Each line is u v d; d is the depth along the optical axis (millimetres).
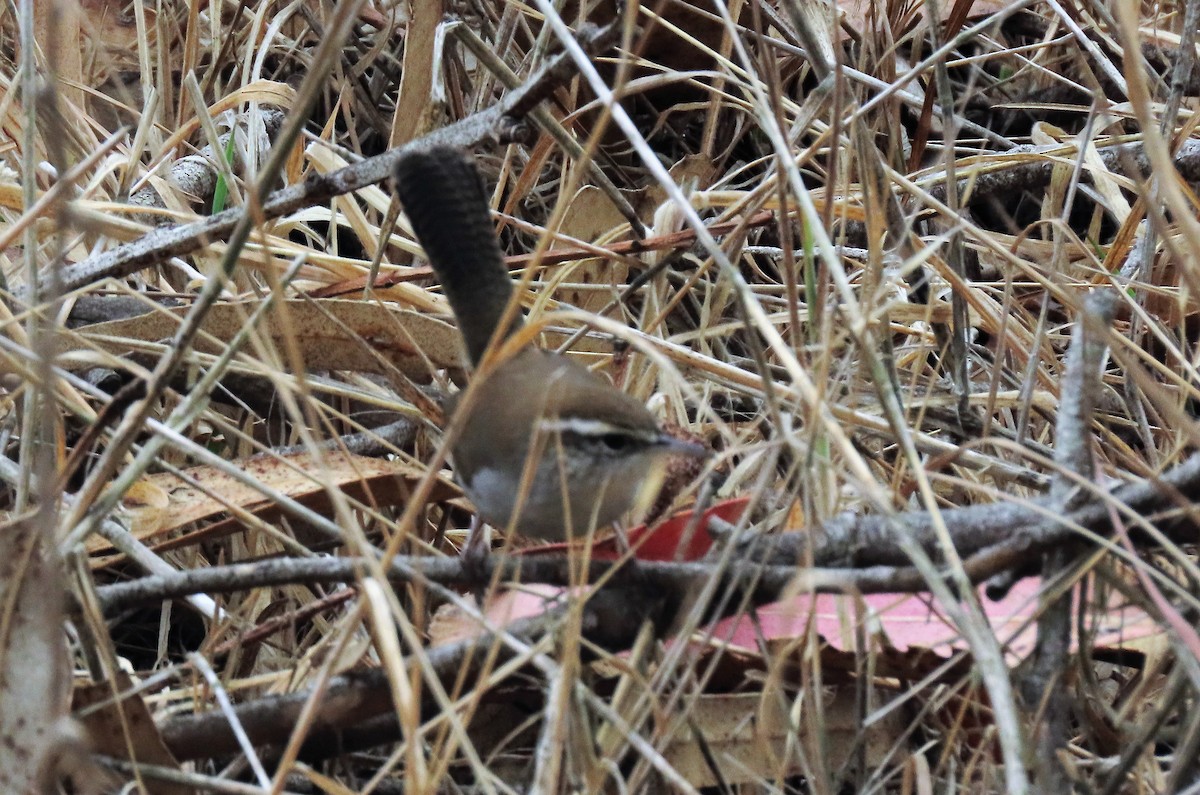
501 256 5996
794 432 5758
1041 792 4426
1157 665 5102
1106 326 5203
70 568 4949
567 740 4574
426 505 6930
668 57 10078
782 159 5332
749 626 5648
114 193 8625
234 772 5035
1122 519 4680
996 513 5176
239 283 7816
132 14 10578
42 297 6762
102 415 5383
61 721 4184
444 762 4129
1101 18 9258
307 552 5766
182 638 7020
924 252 5141
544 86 6746
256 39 9828
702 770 5324
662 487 6301
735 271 4828
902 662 5457
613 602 5039
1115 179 8000
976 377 8438
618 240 8938
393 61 10508
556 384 5297
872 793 5059
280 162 4840
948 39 8977
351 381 7934
